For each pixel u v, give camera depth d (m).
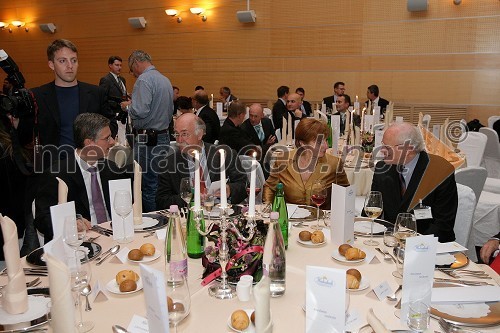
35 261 1.61
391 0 7.92
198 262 1.65
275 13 8.80
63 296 1.00
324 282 0.99
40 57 11.23
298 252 1.73
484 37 7.44
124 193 1.72
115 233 1.84
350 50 8.36
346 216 1.75
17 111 2.66
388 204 2.43
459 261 1.61
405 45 7.96
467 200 2.45
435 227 2.25
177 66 9.83
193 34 9.55
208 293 1.38
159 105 4.37
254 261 1.45
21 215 2.59
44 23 10.98
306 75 8.78
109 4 10.22
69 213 1.55
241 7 9.05
